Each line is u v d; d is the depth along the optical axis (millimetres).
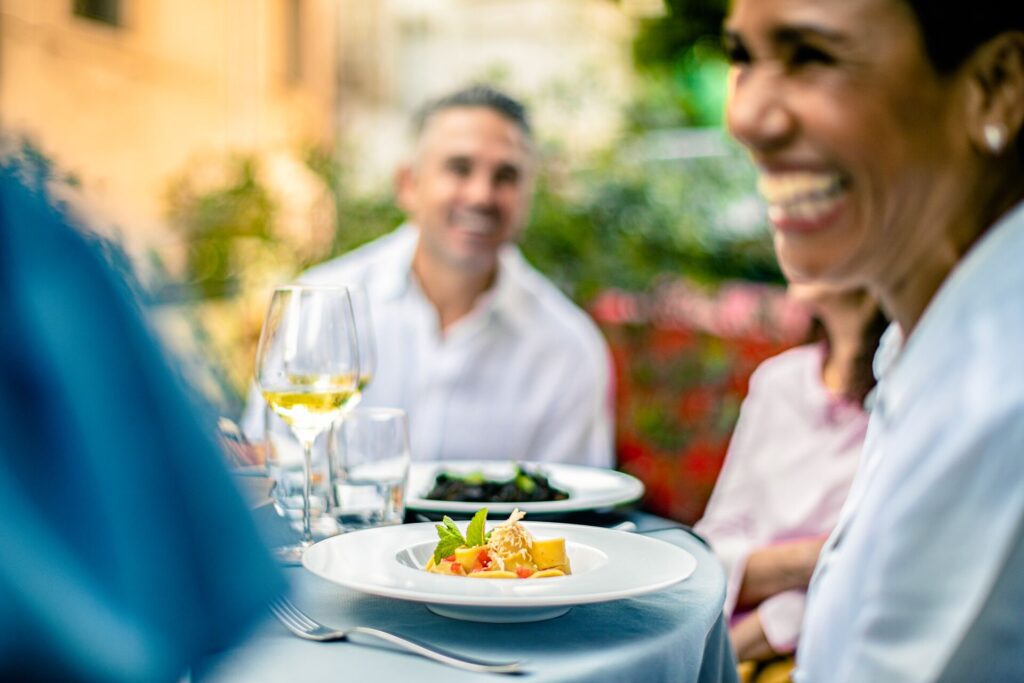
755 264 4535
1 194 767
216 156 4742
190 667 769
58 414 721
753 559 2156
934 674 1157
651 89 5086
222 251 4566
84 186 912
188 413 791
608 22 5355
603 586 1173
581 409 3201
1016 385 1160
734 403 4086
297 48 7418
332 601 1278
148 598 715
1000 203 1312
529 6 7316
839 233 1314
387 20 8086
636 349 4293
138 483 736
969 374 1213
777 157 1306
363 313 1797
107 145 5531
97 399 733
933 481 1180
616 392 4238
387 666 1021
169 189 4707
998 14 1205
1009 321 1206
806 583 2107
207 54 6504
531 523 1510
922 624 1177
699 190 4590
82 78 5324
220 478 796
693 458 4109
